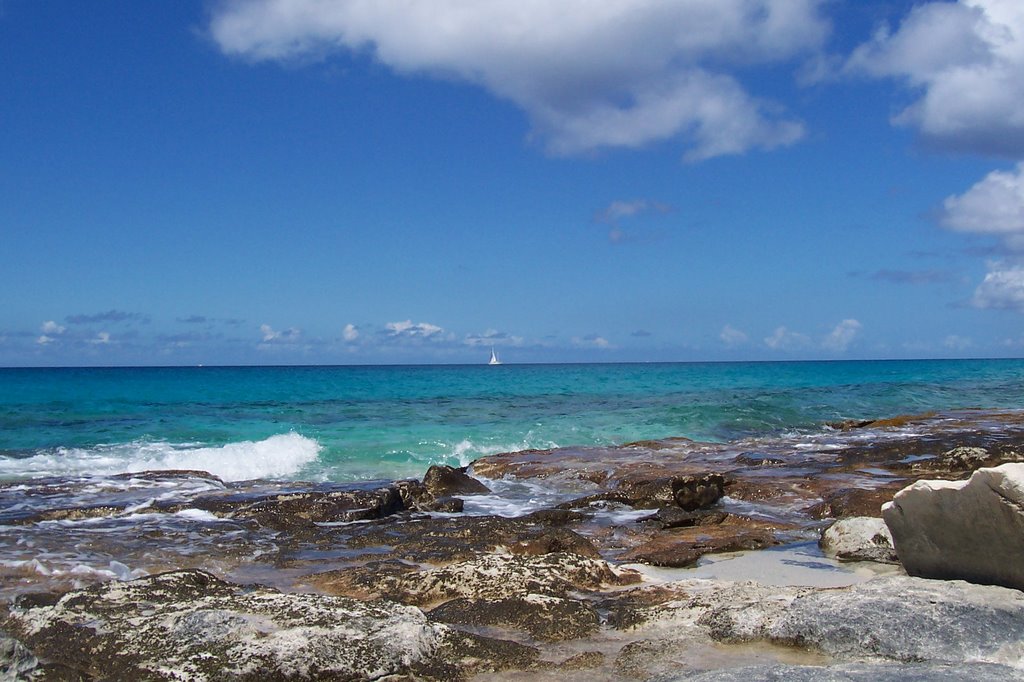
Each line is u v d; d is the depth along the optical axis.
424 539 11.66
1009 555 8.08
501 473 20.42
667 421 31.92
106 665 6.50
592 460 21.48
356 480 21.56
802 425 32.38
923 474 18.44
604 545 12.30
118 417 32.31
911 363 188.88
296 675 6.19
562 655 7.00
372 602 7.48
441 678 6.44
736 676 5.71
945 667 5.86
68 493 16.42
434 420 33.00
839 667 5.88
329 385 57.34
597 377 78.19
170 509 14.29
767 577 10.27
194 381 61.19
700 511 14.70
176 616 7.12
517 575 8.91
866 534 11.34
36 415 32.34
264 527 12.82
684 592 8.52
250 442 24.45
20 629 7.36
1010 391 52.72
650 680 5.97
